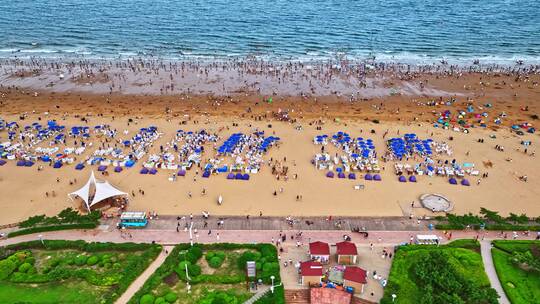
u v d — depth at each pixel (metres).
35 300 56.53
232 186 85.62
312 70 157.12
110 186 79.19
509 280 59.47
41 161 94.31
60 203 79.81
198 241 68.50
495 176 89.69
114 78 148.25
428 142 102.69
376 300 57.22
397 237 70.00
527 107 124.38
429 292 55.66
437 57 174.25
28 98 130.75
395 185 86.19
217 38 194.75
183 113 121.19
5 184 85.75
